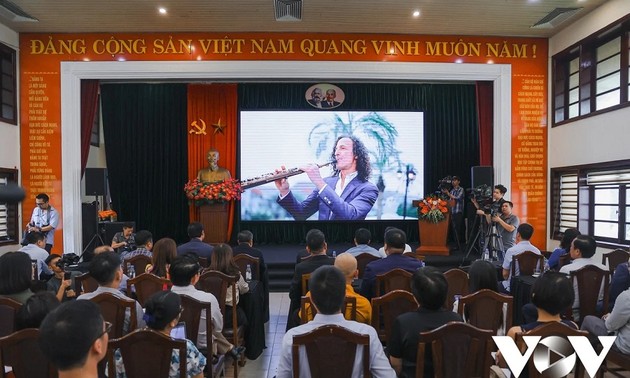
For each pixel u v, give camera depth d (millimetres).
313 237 3475
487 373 1828
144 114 8789
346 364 1750
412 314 2014
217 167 8320
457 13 6336
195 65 6949
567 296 1972
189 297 2602
